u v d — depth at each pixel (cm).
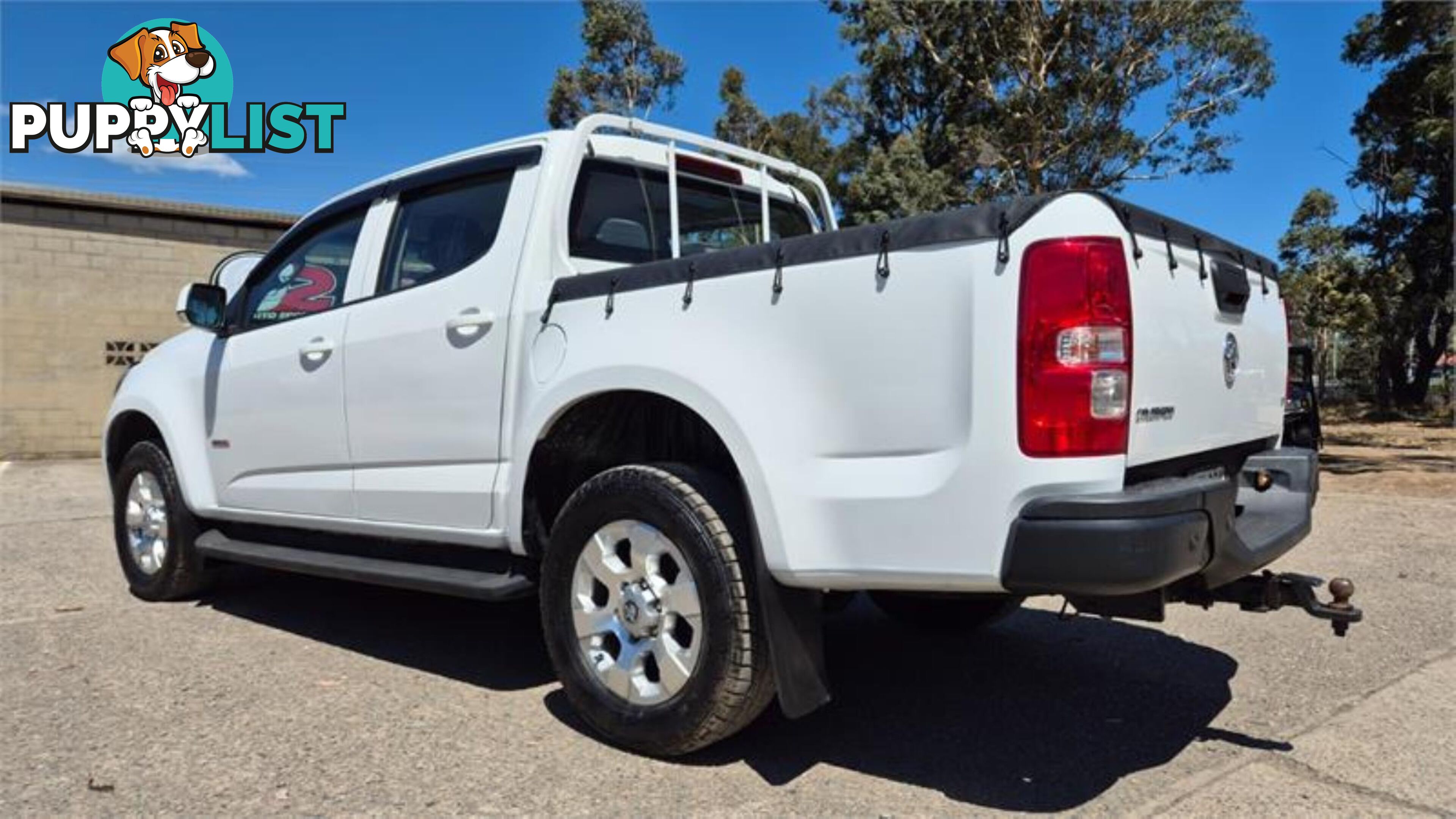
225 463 475
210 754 307
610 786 285
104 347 1625
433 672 398
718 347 286
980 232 244
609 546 314
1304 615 489
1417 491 1024
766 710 323
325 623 478
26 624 475
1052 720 345
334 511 414
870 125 2302
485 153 378
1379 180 2031
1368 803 276
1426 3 1566
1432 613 493
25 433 1570
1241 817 267
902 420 253
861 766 303
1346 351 4016
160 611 503
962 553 245
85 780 287
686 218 421
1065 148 1941
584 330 320
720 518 286
